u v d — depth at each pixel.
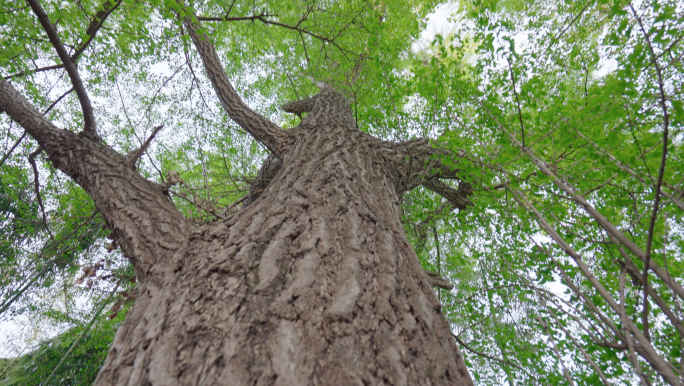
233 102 3.07
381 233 1.27
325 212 1.30
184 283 1.02
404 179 2.38
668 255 1.57
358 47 4.66
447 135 1.85
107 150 2.08
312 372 0.69
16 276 3.96
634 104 1.10
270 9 4.90
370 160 2.10
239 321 0.81
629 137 1.67
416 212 3.23
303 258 1.03
